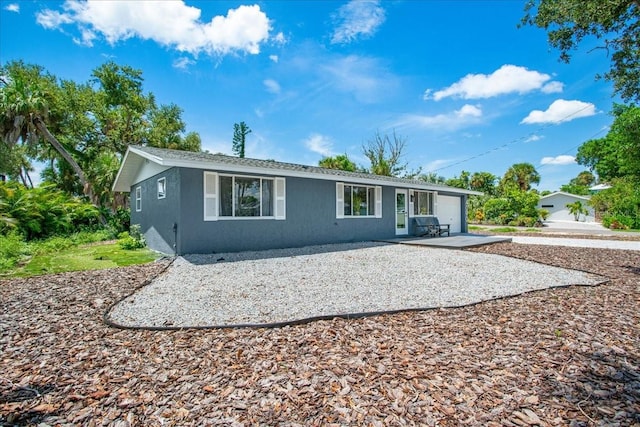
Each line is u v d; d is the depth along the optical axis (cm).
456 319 373
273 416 200
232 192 907
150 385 236
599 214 2778
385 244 1146
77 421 197
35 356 282
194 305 427
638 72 646
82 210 1441
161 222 959
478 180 4194
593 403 212
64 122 2031
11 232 985
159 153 905
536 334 328
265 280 571
